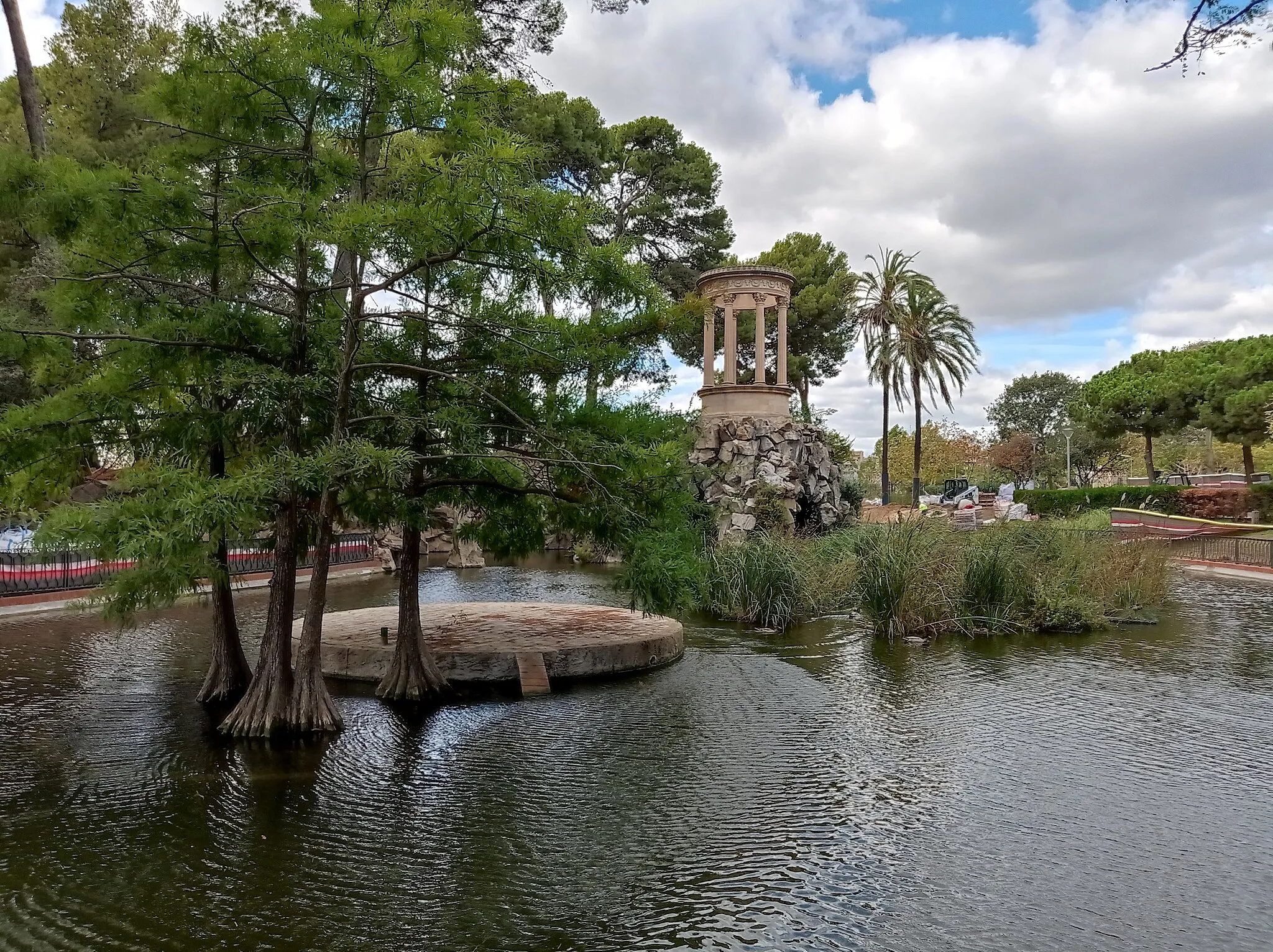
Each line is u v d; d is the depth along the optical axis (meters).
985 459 67.75
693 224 32.91
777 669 10.41
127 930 4.21
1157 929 4.22
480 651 9.66
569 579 22.09
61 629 13.32
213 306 7.75
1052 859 5.04
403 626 9.11
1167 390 37.44
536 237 7.05
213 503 6.32
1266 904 4.48
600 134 28.97
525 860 5.04
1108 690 9.36
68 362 7.79
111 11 22.50
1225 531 25.06
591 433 8.50
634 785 6.36
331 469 6.82
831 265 37.91
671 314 8.81
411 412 8.44
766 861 5.02
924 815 5.75
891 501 52.12
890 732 7.73
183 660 11.02
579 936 4.17
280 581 7.87
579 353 8.41
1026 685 9.59
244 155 8.06
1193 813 5.79
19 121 20.16
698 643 12.19
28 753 7.10
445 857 5.09
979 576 13.45
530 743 7.42
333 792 6.21
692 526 8.97
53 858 5.06
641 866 4.96
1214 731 7.73
